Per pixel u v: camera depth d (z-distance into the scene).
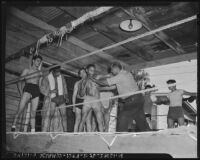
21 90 4.30
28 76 4.37
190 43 3.72
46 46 4.21
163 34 3.61
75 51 4.61
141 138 2.16
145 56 4.41
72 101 4.81
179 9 3.10
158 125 4.00
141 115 4.16
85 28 3.90
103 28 3.87
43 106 4.51
